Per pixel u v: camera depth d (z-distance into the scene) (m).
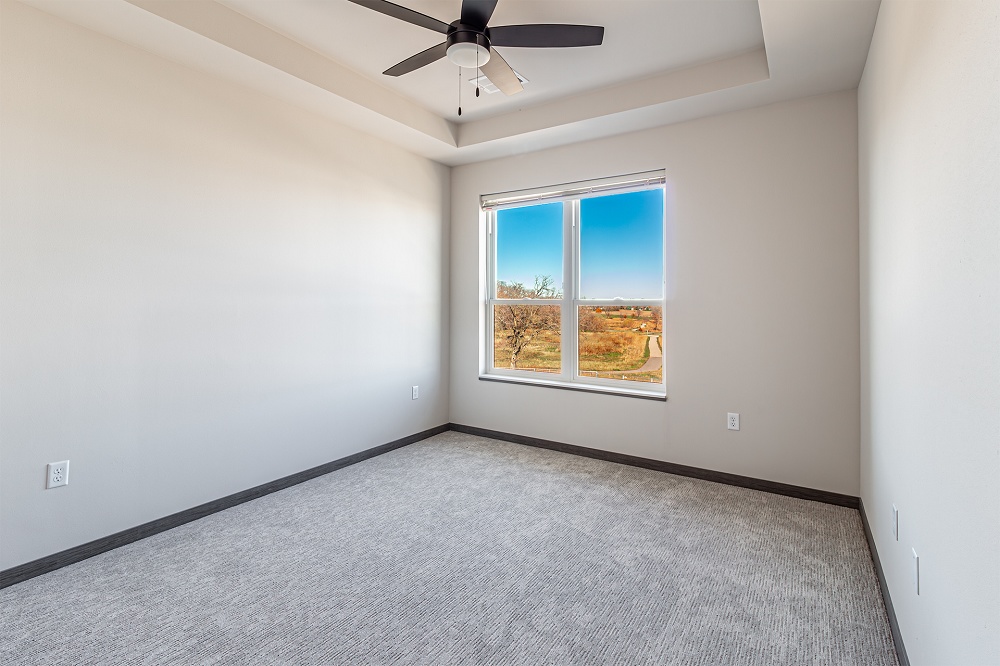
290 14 2.58
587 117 3.44
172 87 2.67
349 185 3.66
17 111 2.14
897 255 1.81
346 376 3.68
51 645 1.74
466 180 4.57
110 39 2.43
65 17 2.26
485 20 2.17
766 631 1.84
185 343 2.75
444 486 3.30
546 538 2.57
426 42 2.84
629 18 2.56
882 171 2.11
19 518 2.17
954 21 1.12
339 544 2.50
